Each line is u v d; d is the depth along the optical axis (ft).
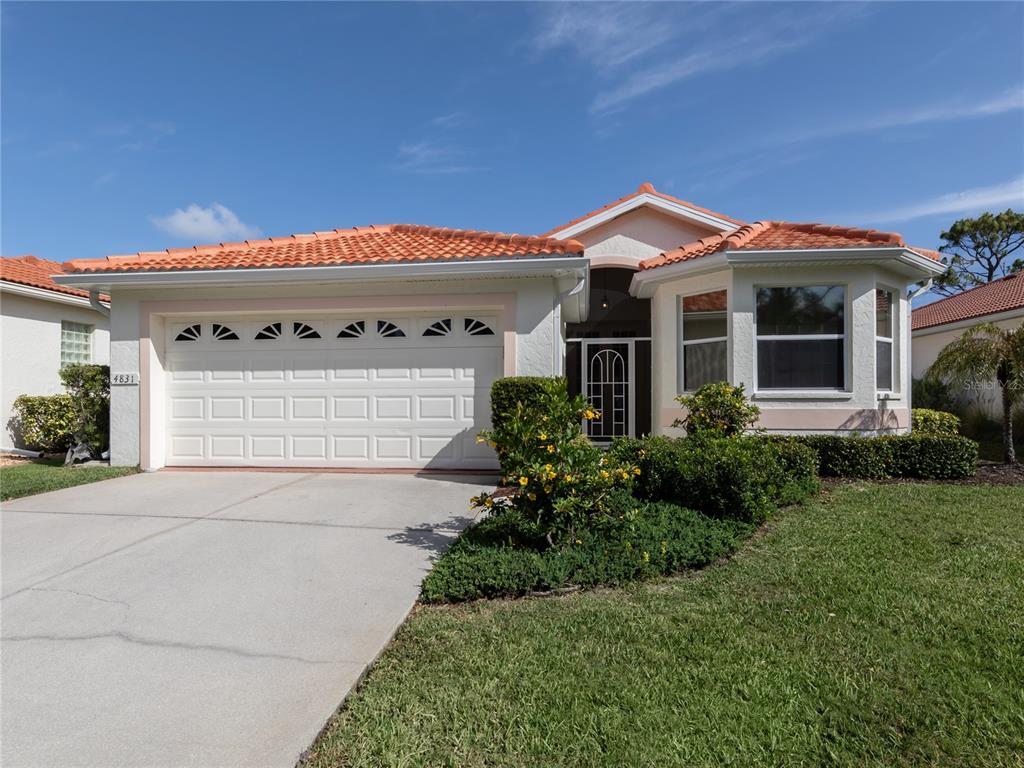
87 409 31.86
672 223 43.55
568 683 8.90
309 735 7.59
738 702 8.37
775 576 13.56
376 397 29.09
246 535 17.15
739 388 24.89
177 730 7.70
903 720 7.94
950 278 105.60
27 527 18.03
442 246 30.22
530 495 14.08
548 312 27.78
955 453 25.67
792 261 28.14
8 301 38.55
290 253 30.76
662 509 17.98
